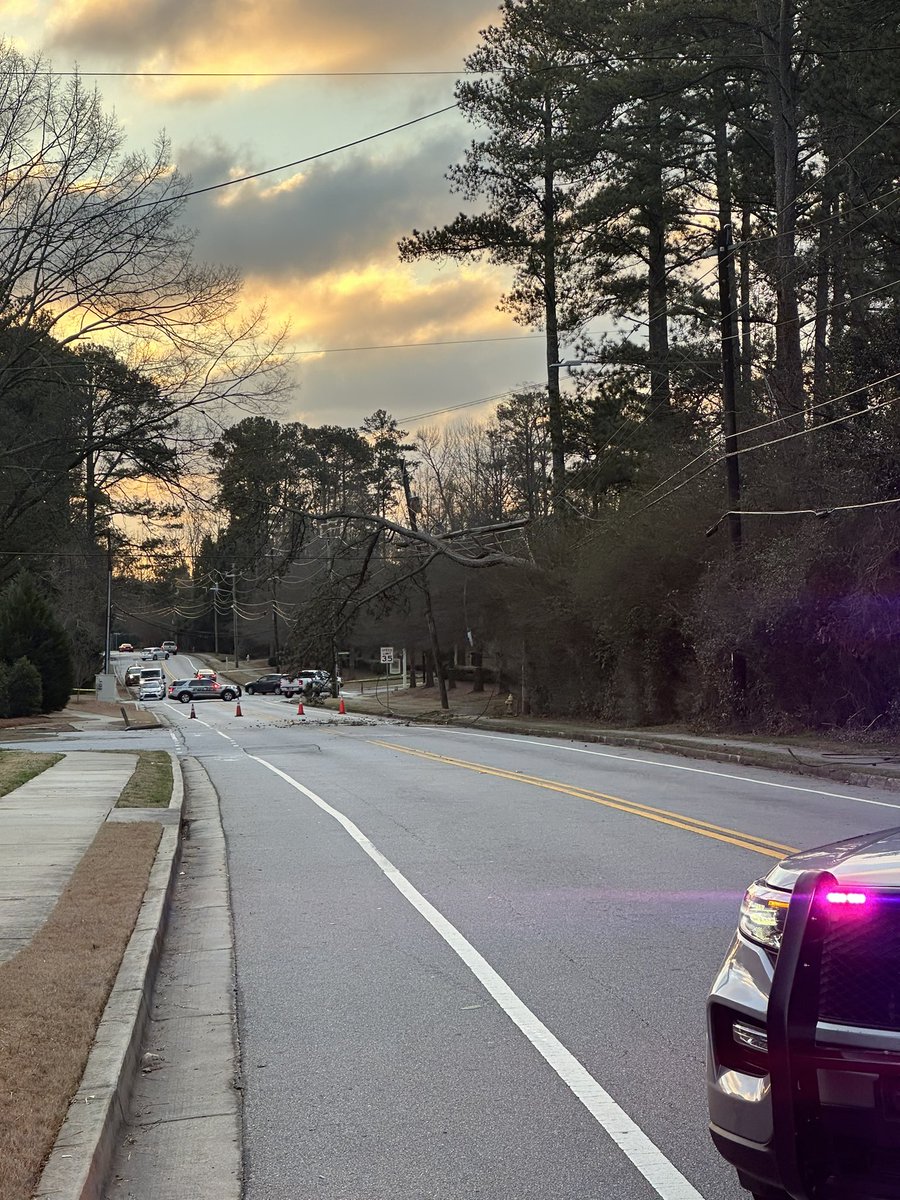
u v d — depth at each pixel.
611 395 43.12
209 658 149.00
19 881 10.03
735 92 37.03
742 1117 3.56
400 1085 5.46
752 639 29.92
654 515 34.88
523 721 43.03
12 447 31.83
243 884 10.64
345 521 54.22
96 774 21.31
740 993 3.68
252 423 28.72
